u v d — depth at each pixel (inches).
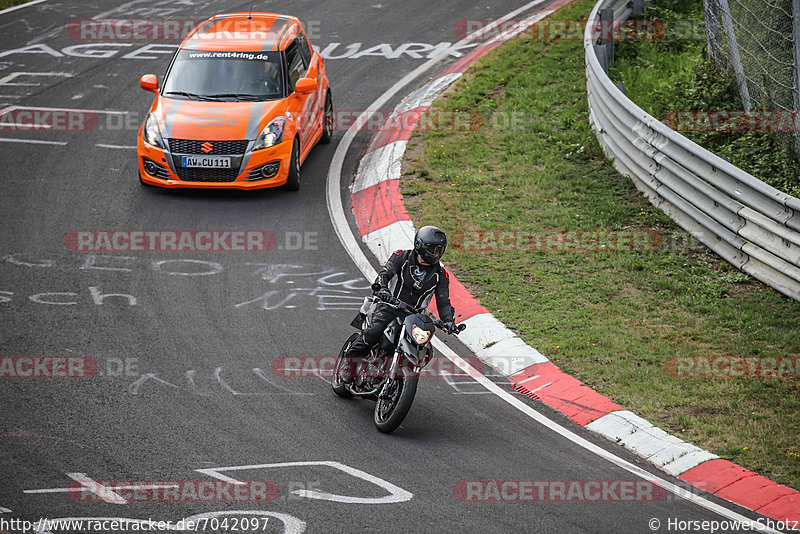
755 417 1159.6
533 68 2672.2
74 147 2113.7
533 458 1058.7
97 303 1403.8
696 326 1411.2
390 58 2856.8
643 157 1897.1
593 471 1036.5
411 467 1016.9
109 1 3457.2
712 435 1120.2
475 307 1472.7
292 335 1344.7
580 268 1614.2
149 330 1326.3
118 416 1083.9
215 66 2004.2
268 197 1911.9
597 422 1155.3
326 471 994.1
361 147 2220.7
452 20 3267.7
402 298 1137.4
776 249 1481.3
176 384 1176.2
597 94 2196.1
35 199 1811.0
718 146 2065.7
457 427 1128.2
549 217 1814.7
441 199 1887.3
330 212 1847.9
